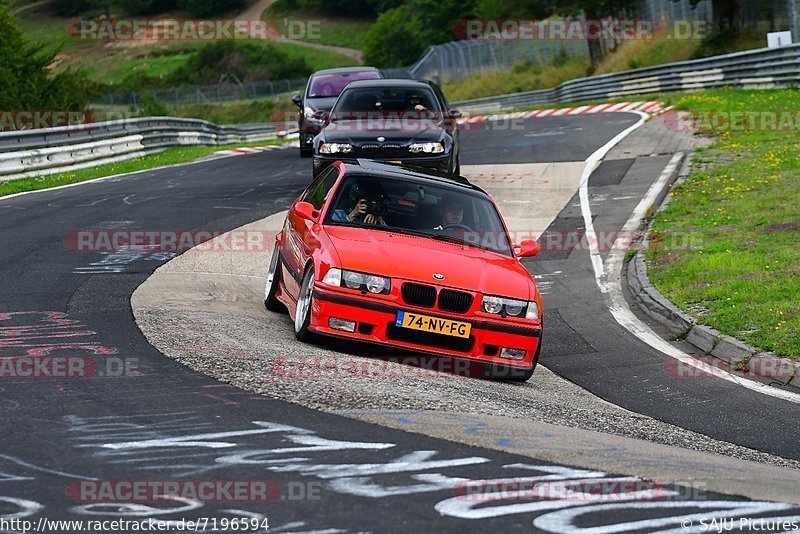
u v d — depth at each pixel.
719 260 47.16
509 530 15.73
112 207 63.38
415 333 29.69
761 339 35.53
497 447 20.61
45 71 160.88
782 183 65.56
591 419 25.78
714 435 26.27
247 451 19.12
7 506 15.99
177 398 22.69
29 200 66.62
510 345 30.16
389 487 17.48
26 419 20.80
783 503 18.44
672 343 38.12
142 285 39.22
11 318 32.00
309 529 15.38
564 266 51.53
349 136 58.53
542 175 77.31
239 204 65.50
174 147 121.75
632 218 61.50
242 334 31.00
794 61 113.25
